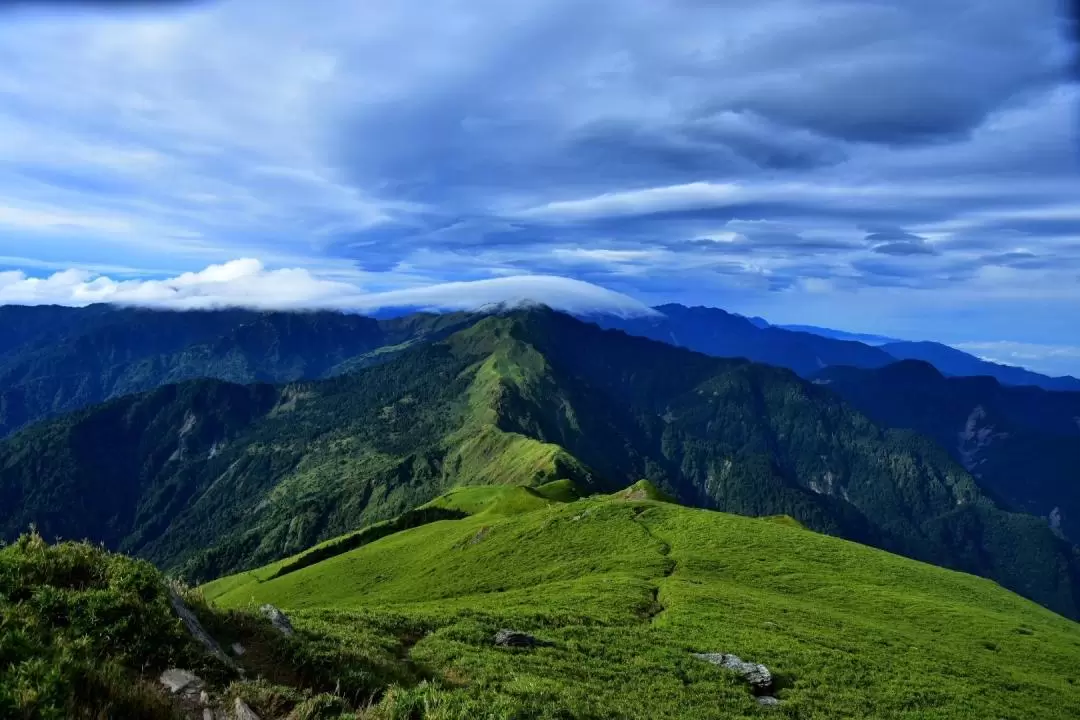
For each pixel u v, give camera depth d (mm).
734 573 57750
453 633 28891
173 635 14047
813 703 28641
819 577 57125
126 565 15852
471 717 13633
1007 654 42531
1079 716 33094
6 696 9781
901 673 34344
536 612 37688
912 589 56938
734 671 30641
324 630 24250
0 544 15953
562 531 81062
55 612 13500
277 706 13289
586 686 24547
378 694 15445
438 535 107250
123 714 11062
